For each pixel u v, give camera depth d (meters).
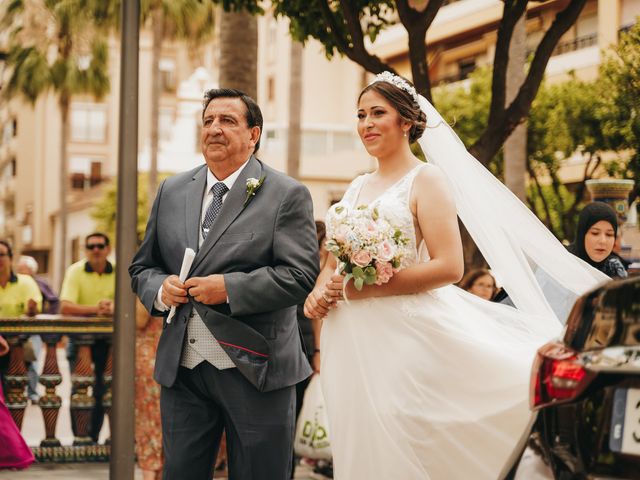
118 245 5.70
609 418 3.09
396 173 4.90
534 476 3.25
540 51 8.22
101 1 31.50
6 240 11.90
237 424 4.79
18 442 6.97
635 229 9.88
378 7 8.77
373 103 4.89
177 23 34.62
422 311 4.70
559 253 5.45
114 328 5.68
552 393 3.26
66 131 40.84
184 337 4.84
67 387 16.33
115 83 59.47
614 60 14.45
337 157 43.06
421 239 4.80
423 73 8.12
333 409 4.80
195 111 44.22
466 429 4.61
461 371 4.68
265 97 54.31
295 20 8.80
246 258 4.83
